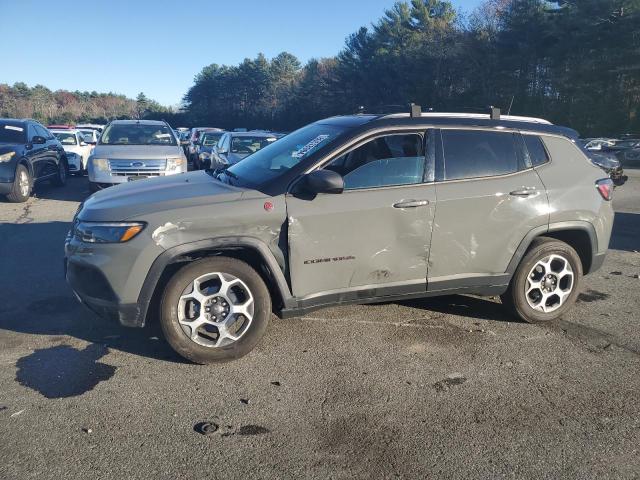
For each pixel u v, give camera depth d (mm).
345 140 4477
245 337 4332
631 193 15047
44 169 13875
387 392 3961
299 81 83812
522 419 3652
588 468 3168
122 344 4656
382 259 4512
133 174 11070
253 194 4277
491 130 4875
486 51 46906
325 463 3176
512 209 4805
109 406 3713
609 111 41000
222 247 4176
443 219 4605
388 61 55094
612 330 5109
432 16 58750
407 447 3334
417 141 4645
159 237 4043
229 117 88938
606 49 39562
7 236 8703
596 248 5242
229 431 3463
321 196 4332
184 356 4234
